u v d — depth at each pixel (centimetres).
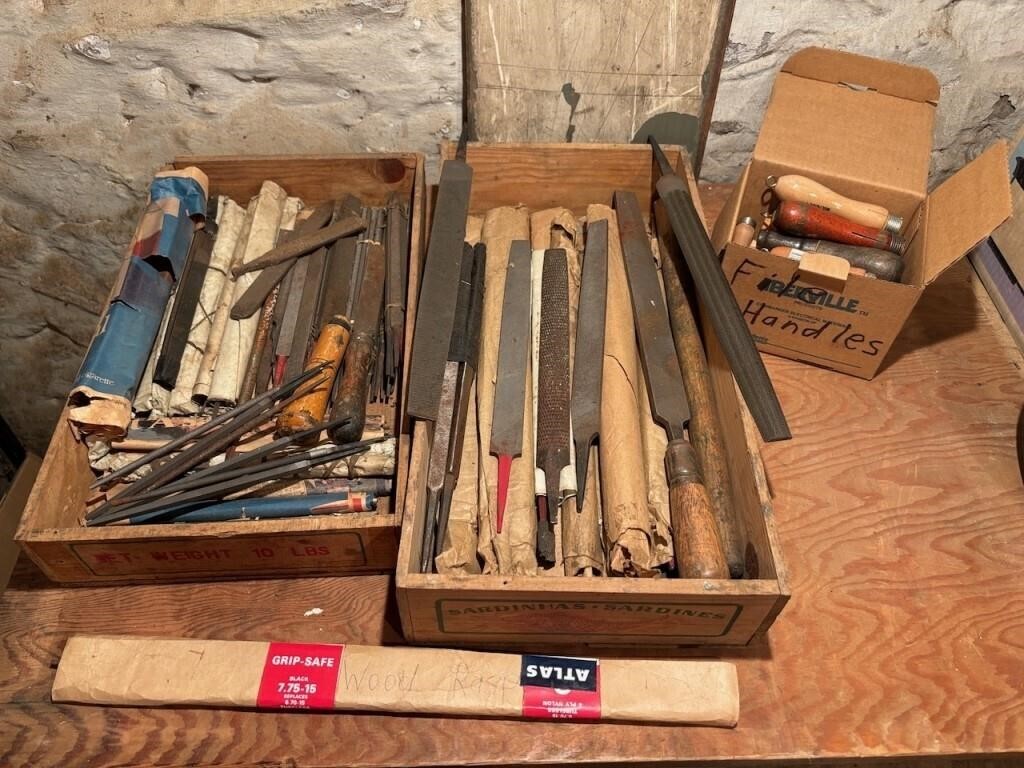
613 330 118
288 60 129
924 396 130
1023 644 104
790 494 118
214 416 117
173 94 133
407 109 140
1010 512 117
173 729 97
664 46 130
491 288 125
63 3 118
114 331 115
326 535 100
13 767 94
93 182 147
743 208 134
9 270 163
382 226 136
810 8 128
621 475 103
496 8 124
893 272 122
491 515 103
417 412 101
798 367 133
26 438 209
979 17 130
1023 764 147
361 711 97
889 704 99
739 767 100
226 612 107
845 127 124
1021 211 132
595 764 96
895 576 110
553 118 142
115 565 105
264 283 126
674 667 97
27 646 104
